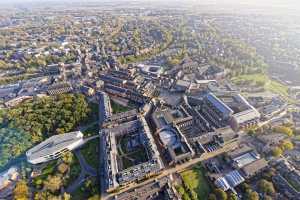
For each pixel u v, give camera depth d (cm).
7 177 19688
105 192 18200
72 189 18812
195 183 19038
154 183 18250
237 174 19138
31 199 18050
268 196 17188
